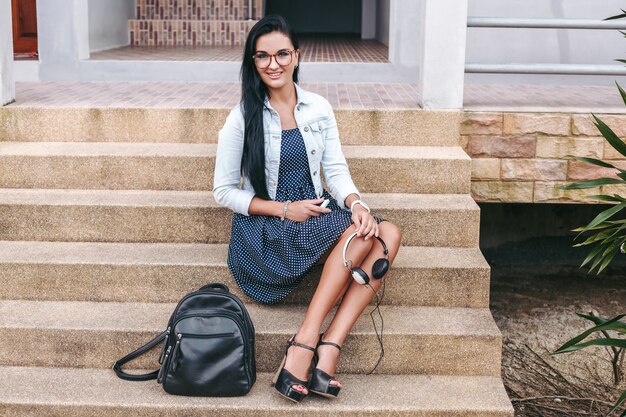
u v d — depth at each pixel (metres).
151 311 3.19
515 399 3.50
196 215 3.46
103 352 3.03
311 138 3.05
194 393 2.79
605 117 3.97
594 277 4.72
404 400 2.80
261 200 3.03
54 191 3.69
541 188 4.06
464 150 4.02
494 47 5.16
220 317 2.76
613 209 2.86
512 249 4.86
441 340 2.98
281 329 2.99
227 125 3.02
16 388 2.87
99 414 2.77
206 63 5.40
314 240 2.91
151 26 7.49
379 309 3.20
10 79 4.13
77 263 3.23
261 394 2.83
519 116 3.98
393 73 5.34
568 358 3.90
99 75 5.42
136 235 3.49
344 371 3.02
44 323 3.05
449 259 3.29
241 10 7.98
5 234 3.50
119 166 3.71
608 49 5.16
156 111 3.97
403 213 3.42
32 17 6.28
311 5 10.65
